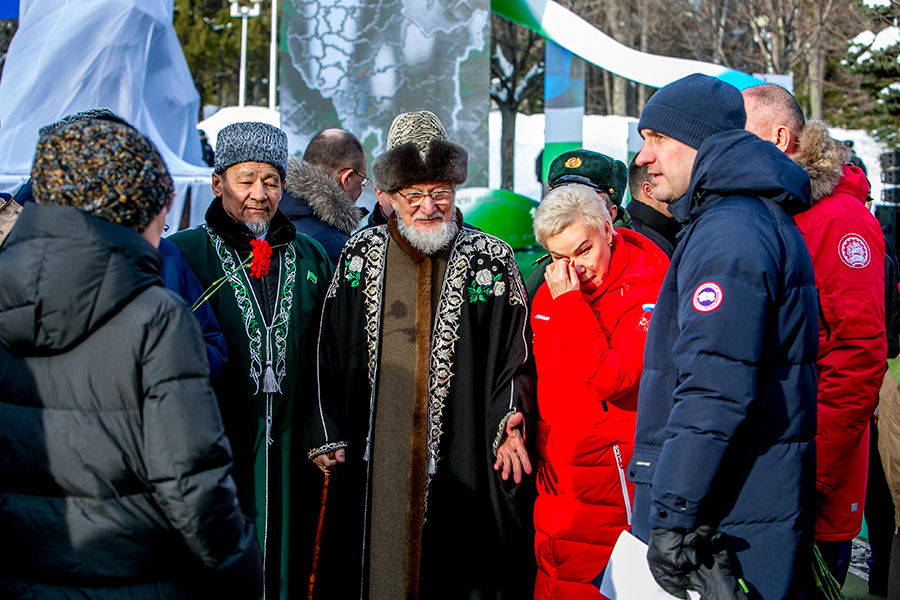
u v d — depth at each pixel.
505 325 2.58
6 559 1.48
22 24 5.96
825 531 2.51
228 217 2.61
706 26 16.12
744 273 1.68
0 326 1.44
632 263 2.39
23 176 5.39
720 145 1.82
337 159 3.38
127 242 1.48
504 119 13.41
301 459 2.67
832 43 15.20
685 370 1.69
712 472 1.64
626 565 1.81
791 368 1.78
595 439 2.29
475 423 2.52
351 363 2.59
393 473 2.51
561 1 15.76
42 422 1.46
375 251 2.62
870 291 2.34
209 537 1.45
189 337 1.50
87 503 1.45
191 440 1.44
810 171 2.42
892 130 13.27
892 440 2.77
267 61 22.31
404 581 2.50
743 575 1.74
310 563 2.71
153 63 6.69
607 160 3.09
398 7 5.42
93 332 1.46
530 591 2.72
